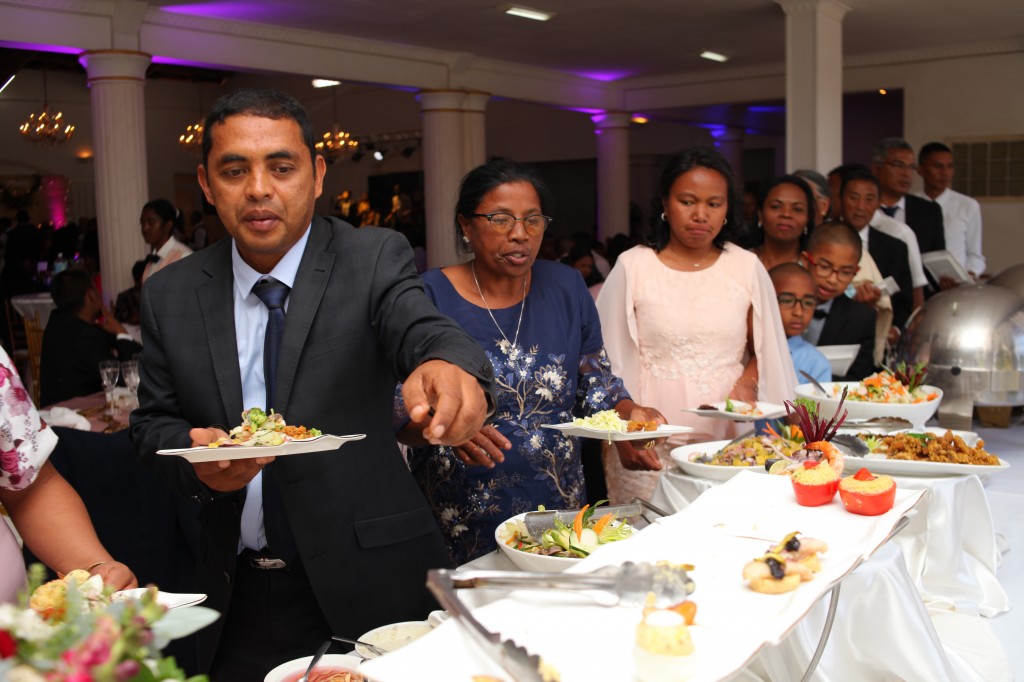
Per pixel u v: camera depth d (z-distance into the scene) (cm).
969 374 321
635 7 799
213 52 823
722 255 280
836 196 497
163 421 152
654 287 277
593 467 234
